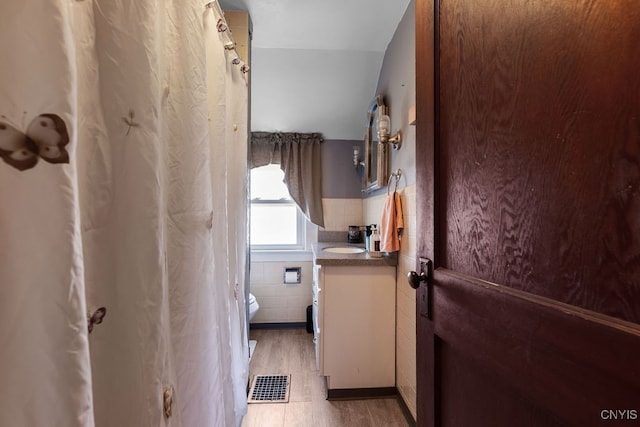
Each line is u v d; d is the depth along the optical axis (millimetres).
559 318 414
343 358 1752
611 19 361
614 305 354
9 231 339
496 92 561
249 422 1551
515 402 500
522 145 498
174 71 746
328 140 2840
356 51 2119
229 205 1252
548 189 448
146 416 538
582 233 395
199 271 782
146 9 554
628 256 341
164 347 579
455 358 685
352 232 2693
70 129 373
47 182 358
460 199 676
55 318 358
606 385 353
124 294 524
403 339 1646
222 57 1047
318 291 1894
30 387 341
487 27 587
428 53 806
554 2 437
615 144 355
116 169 518
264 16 1742
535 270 469
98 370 505
